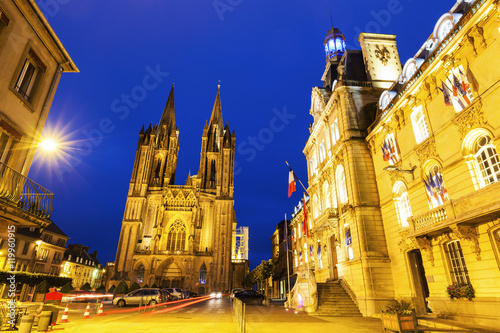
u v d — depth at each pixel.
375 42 30.39
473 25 13.41
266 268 48.75
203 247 73.00
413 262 18.34
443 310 14.61
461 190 14.00
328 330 13.08
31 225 12.04
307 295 25.52
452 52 14.85
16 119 11.93
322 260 29.89
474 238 12.83
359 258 20.78
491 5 12.52
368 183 22.73
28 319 9.07
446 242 14.99
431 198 16.25
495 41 12.52
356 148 23.77
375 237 21.11
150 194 76.00
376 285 19.72
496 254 11.95
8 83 11.31
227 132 88.19
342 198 25.50
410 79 18.64
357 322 16.12
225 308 26.77
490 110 12.59
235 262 77.38
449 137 15.02
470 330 11.55
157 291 29.72
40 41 13.13
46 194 12.45
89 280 85.06
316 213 33.97
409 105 18.75
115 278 64.12
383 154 20.98
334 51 38.66
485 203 11.62
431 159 16.38
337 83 27.52
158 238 68.88
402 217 19.55
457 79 14.01
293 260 46.81
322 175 31.38
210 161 86.69
